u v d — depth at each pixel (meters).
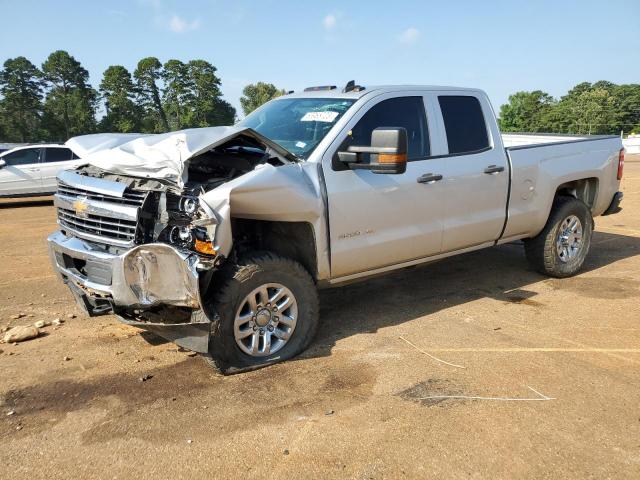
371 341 4.54
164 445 3.11
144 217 3.78
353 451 3.03
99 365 4.13
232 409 3.48
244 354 3.99
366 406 3.50
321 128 4.52
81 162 4.52
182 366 4.11
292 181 3.99
